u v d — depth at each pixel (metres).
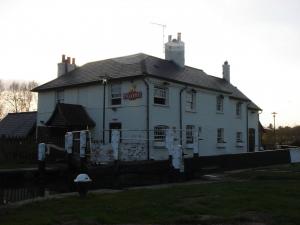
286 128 75.50
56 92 32.25
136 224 8.52
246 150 40.06
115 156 19.56
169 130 20.56
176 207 10.12
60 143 27.69
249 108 41.50
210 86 33.62
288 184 14.66
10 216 9.66
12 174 19.20
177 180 19.92
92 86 29.86
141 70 27.62
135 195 12.47
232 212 9.46
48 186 19.38
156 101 28.30
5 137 30.36
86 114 29.72
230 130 37.25
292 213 9.19
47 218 9.16
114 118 28.53
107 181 19.17
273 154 28.44
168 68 31.44
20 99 72.38
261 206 10.06
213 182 16.70
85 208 10.30
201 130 32.56
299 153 29.19
